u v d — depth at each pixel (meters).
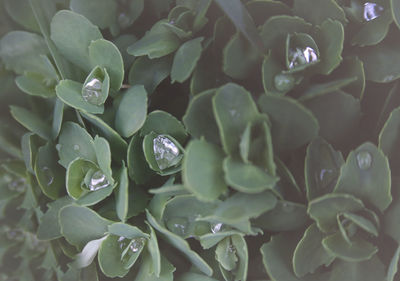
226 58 0.28
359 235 0.28
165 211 0.29
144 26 0.33
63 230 0.29
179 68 0.28
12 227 0.34
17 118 0.31
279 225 0.28
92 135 0.31
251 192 0.26
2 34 0.34
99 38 0.30
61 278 0.31
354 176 0.27
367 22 0.30
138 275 0.30
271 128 0.27
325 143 0.28
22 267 0.33
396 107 0.29
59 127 0.30
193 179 0.25
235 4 0.28
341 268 0.28
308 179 0.27
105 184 0.29
